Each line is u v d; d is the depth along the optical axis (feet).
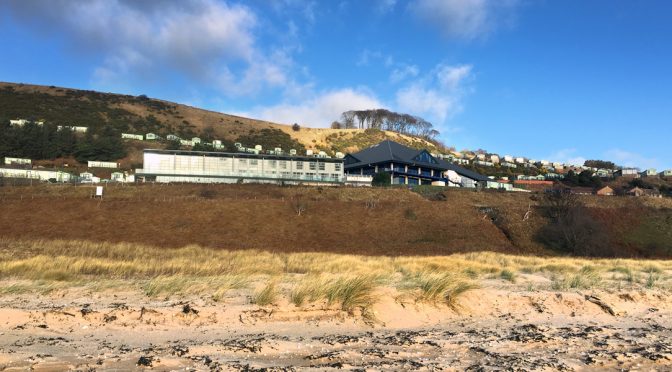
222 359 21.79
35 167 244.42
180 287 37.91
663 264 90.12
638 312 37.11
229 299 34.73
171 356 21.97
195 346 23.84
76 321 27.94
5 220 135.54
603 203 195.31
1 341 23.77
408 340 26.30
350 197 187.62
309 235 144.56
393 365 21.43
